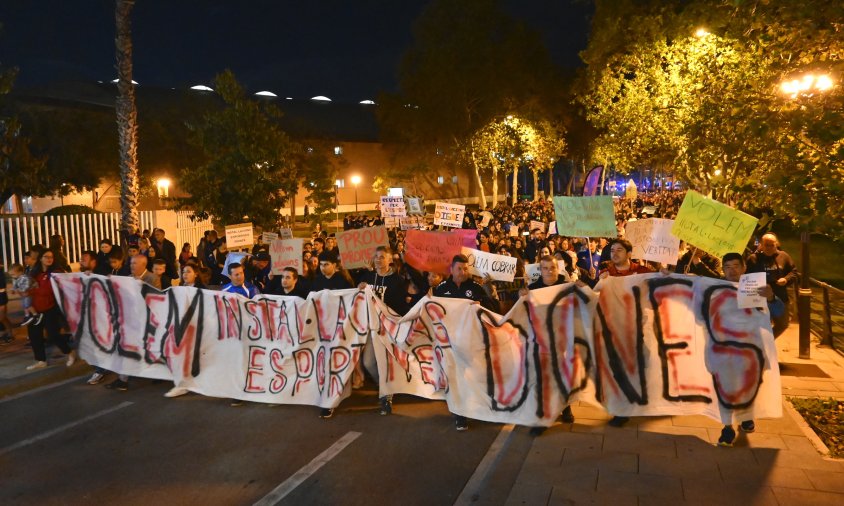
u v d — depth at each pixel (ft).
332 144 152.56
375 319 23.84
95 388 27.81
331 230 139.64
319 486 17.87
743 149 24.50
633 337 21.31
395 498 17.10
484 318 21.84
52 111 94.84
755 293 18.84
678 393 21.01
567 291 21.47
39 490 17.88
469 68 157.07
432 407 24.54
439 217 54.85
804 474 16.97
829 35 19.89
